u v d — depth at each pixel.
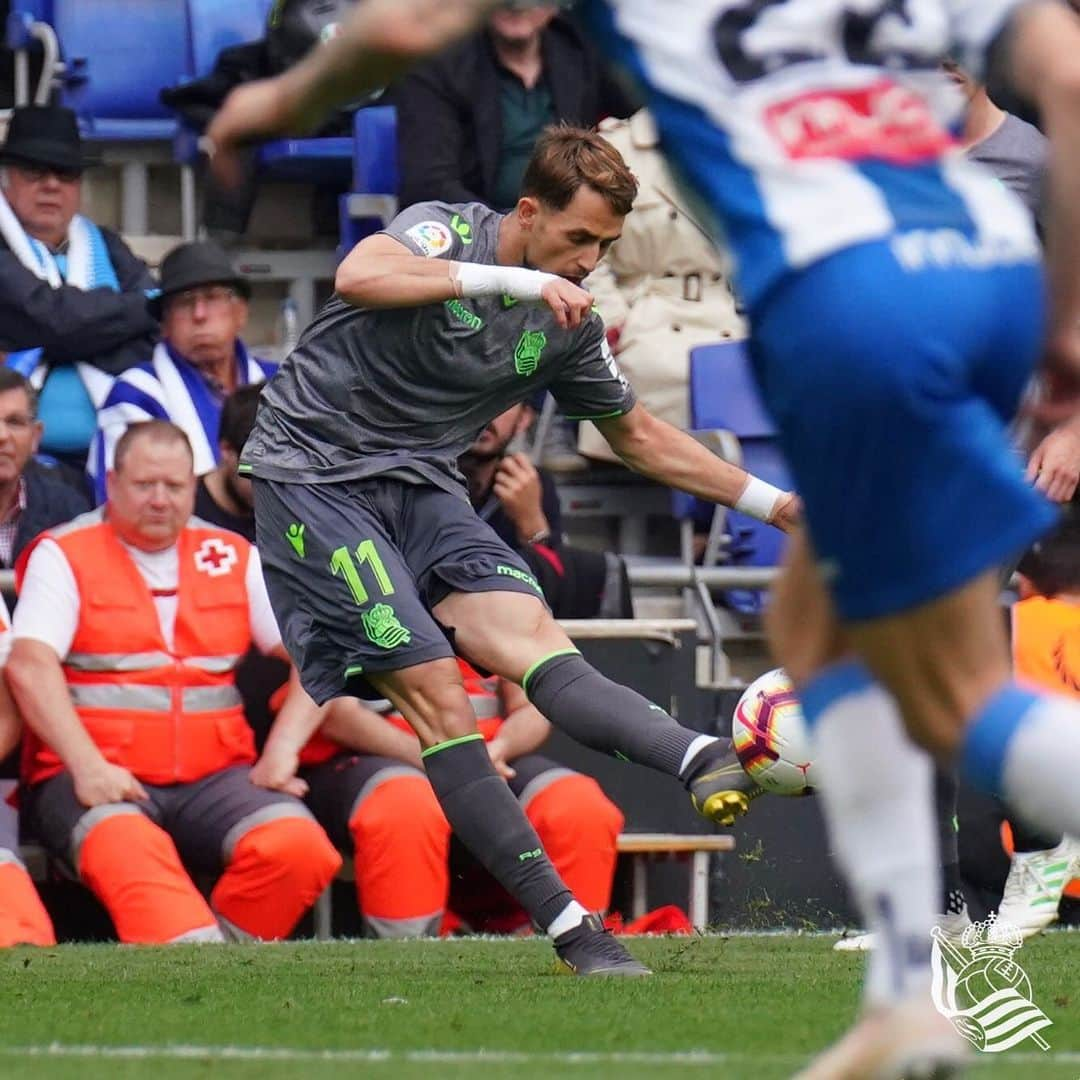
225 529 24.58
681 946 19.58
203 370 27.50
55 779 22.89
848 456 8.27
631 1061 11.35
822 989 14.95
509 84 29.97
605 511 31.19
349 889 25.17
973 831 23.58
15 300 28.12
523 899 16.17
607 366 17.34
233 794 23.03
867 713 8.80
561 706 16.31
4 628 23.80
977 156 19.11
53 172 29.00
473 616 16.72
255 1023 13.29
